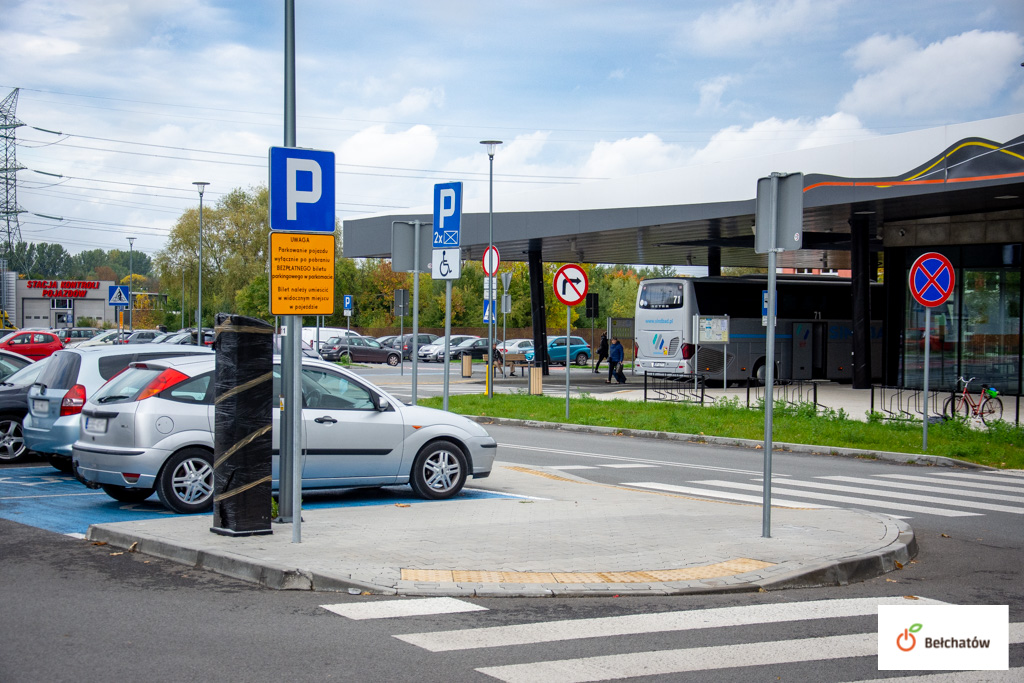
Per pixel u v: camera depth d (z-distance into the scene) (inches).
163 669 195.2
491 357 1052.5
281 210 306.0
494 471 537.6
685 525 362.0
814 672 204.4
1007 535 382.0
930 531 389.1
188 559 290.7
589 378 1601.9
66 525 353.7
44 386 482.9
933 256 647.8
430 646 214.8
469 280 2920.8
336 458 400.5
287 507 348.2
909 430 762.8
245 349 315.6
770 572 287.7
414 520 360.2
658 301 1416.1
